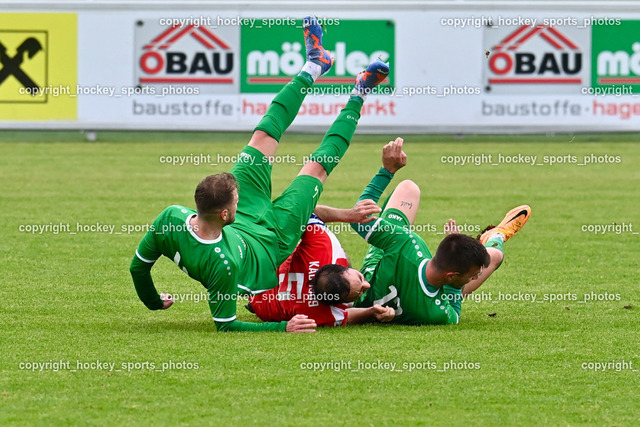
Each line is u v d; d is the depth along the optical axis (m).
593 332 14.91
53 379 12.26
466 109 41.84
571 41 41.59
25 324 15.26
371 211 15.35
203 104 41.50
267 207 15.47
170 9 40.97
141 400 11.52
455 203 29.47
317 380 12.27
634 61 41.69
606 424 10.90
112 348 13.66
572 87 41.78
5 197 29.58
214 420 10.88
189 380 12.23
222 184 13.92
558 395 11.84
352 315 15.17
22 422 10.76
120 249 22.28
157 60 41.25
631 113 41.91
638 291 18.34
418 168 36.25
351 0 41.41
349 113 16.62
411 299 15.05
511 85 41.75
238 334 14.48
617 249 22.95
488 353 13.58
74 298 17.34
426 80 41.75
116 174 34.03
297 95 16.75
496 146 41.84
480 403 11.52
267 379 12.30
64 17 40.72
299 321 14.63
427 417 11.05
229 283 14.25
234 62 41.34
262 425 10.75
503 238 17.34
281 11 41.31
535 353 13.62
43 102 40.94
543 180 34.16
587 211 28.39
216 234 14.19
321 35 17.20
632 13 41.56
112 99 41.16
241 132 44.69
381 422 10.88
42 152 39.28
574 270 20.50
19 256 21.28
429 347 13.85
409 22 41.44
